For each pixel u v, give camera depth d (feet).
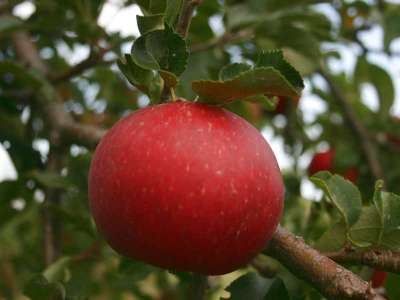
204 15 2.03
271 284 1.31
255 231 1.10
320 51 2.10
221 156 1.08
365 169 2.47
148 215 1.07
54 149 2.00
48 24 1.83
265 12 2.03
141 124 1.10
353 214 1.24
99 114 2.66
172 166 1.06
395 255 1.22
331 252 1.26
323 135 2.68
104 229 1.13
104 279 2.29
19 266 2.45
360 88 2.68
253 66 1.18
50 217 1.95
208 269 1.11
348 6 2.52
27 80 1.86
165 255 1.09
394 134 2.62
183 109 1.12
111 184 1.09
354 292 1.11
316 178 1.25
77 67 1.90
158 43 1.18
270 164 1.12
